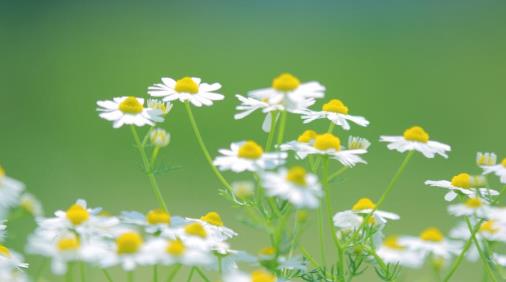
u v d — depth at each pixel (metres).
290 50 30.48
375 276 8.49
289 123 18.05
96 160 16.58
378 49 30.48
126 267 3.24
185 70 26.58
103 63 26.92
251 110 3.97
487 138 18.77
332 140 3.84
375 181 14.39
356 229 4.25
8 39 29.55
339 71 27.16
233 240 11.08
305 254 4.02
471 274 8.94
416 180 14.73
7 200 3.39
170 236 3.64
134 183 14.80
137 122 4.08
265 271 3.68
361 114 21.22
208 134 19.12
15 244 10.38
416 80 25.50
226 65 27.66
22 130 19.08
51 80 24.34
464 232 4.31
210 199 13.75
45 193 13.92
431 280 4.10
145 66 26.83
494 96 23.11
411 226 12.16
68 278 3.36
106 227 3.54
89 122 20.20
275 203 3.86
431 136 18.97
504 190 4.17
